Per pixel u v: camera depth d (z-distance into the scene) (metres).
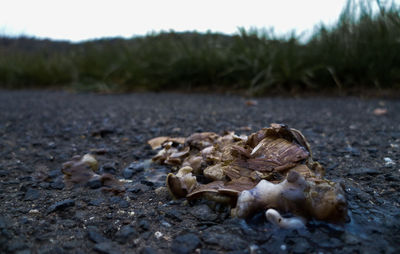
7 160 0.19
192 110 0.35
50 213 0.12
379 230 0.10
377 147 0.19
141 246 0.10
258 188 0.11
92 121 0.30
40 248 0.09
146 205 0.12
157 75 0.56
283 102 0.39
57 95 0.55
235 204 0.11
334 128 0.25
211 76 0.51
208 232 0.10
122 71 0.59
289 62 0.45
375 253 0.09
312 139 0.22
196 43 0.58
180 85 0.54
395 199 0.12
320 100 0.39
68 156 0.19
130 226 0.11
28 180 0.15
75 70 0.67
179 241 0.10
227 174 0.12
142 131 0.25
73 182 0.15
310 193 0.10
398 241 0.09
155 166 0.17
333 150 0.19
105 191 0.14
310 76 0.43
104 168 0.16
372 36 0.41
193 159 0.14
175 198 0.12
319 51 0.44
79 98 0.50
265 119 0.29
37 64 0.74
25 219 0.11
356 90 0.41
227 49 0.52
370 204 0.12
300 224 0.10
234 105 0.38
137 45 0.63
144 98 0.47
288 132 0.13
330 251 0.09
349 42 0.42
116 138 0.23
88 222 0.11
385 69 0.40
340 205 0.10
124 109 0.37
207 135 0.16
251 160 0.12
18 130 0.27
